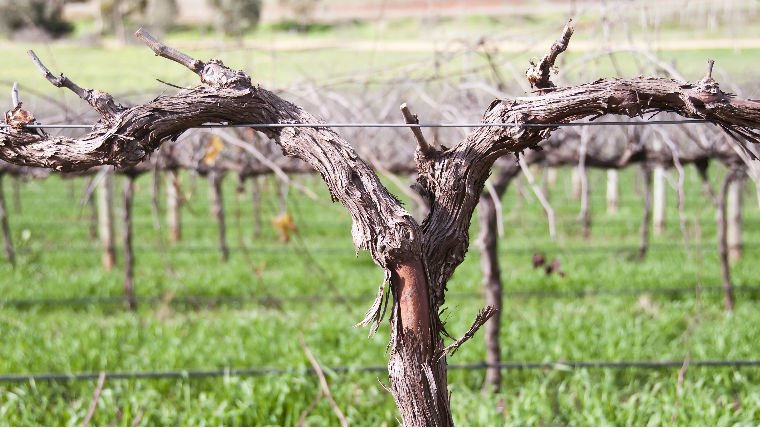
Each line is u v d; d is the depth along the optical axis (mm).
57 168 2482
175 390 6176
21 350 6914
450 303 9219
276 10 29188
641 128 6520
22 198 19766
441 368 2490
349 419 5496
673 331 7812
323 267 11453
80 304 9297
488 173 2518
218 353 6988
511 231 14836
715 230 14523
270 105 2422
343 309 9023
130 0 29688
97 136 2420
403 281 2354
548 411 5520
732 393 6137
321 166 2365
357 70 6582
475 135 2459
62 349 7070
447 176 2443
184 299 9359
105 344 7250
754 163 3330
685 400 5461
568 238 14062
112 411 5617
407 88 6246
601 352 7008
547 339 7566
